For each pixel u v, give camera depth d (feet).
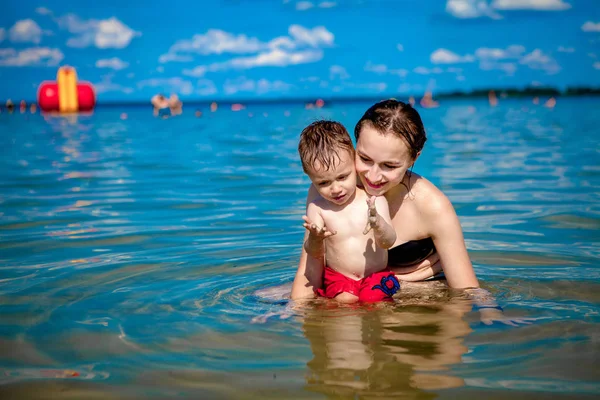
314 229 10.82
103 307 11.21
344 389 7.73
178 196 24.84
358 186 12.19
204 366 8.53
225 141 54.65
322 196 11.93
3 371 8.46
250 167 34.63
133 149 46.91
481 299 11.27
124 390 7.84
